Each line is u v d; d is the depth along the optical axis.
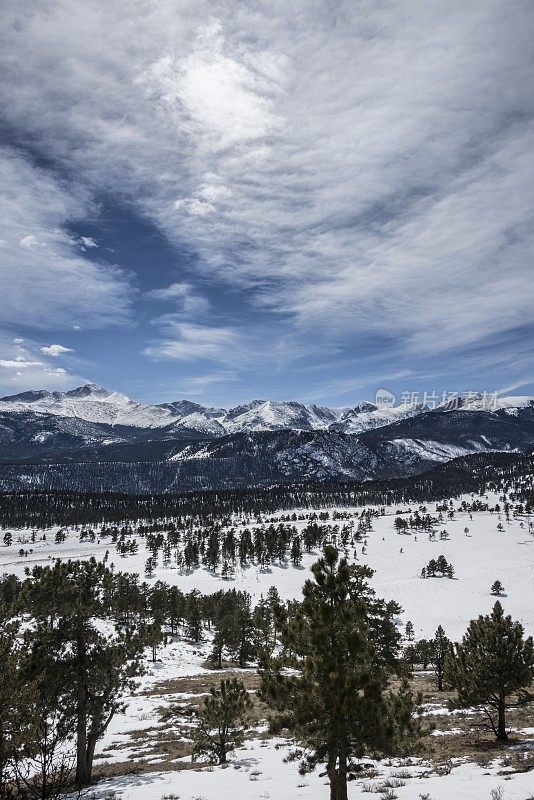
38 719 13.94
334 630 11.42
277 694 11.24
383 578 179.25
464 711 30.77
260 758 22.05
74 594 20.64
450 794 12.36
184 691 47.78
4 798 13.16
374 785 14.68
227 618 73.50
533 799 10.95
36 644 20.33
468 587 157.12
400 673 17.59
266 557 199.25
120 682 21.05
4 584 87.62
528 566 183.00
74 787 18.27
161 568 197.12
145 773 20.94
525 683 20.95
